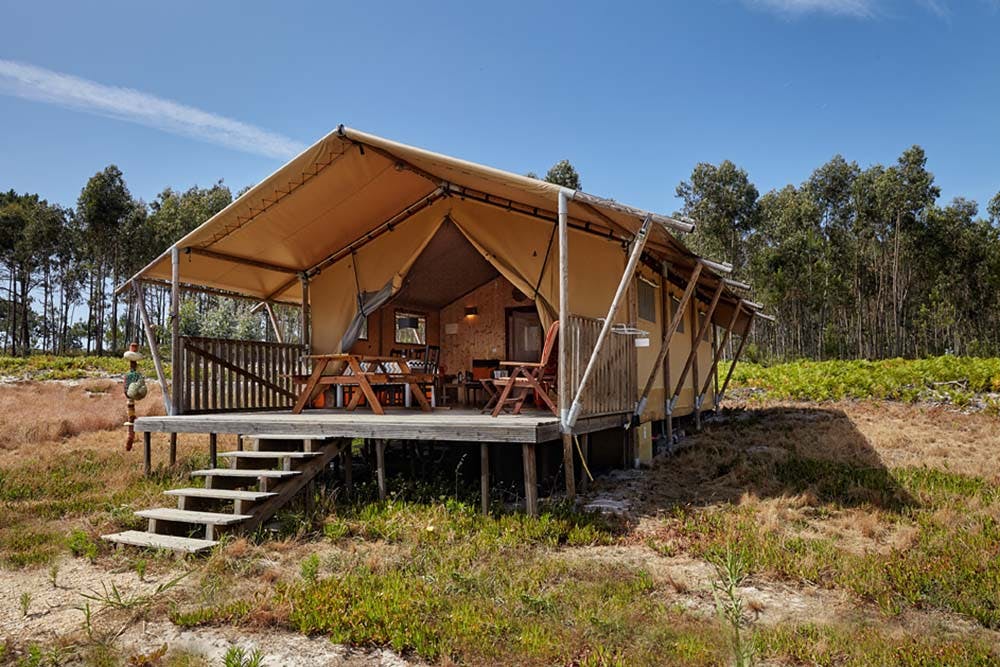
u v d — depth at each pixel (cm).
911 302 4375
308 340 953
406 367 811
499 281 1066
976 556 425
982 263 4012
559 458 758
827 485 655
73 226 4312
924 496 607
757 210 4372
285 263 907
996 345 3947
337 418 664
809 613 348
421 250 828
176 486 661
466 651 295
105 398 1441
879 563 416
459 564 418
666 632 312
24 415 1171
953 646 295
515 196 725
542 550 460
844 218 4491
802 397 1569
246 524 500
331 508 556
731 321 1184
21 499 628
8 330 5253
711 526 512
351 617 326
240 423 648
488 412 776
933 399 1378
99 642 315
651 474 745
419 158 617
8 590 393
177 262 759
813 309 3919
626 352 764
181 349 753
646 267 867
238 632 326
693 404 1123
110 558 453
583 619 327
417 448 783
